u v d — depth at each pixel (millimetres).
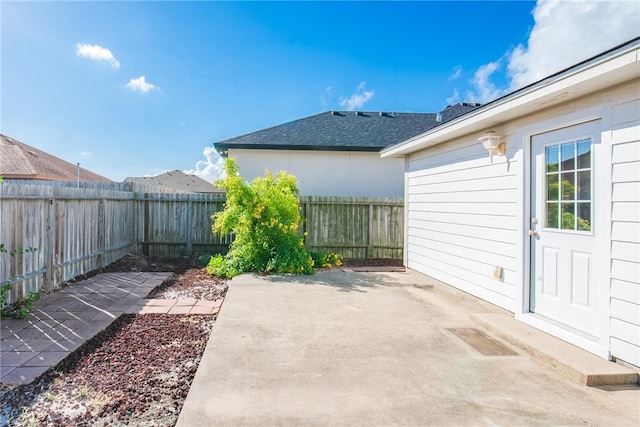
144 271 7066
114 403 2447
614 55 2635
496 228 4594
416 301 5145
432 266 6336
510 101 3830
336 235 9062
